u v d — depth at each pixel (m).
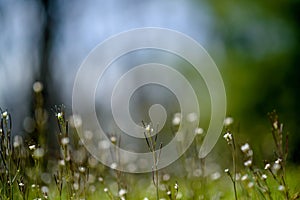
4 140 4.14
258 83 16.05
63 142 4.16
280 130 3.99
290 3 15.56
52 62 13.95
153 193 5.36
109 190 4.95
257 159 5.78
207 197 5.05
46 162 6.25
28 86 12.45
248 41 16.45
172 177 6.08
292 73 15.62
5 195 3.96
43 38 14.02
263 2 16.03
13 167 4.41
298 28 15.59
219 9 17.06
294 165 6.43
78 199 4.25
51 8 14.33
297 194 4.01
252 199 4.48
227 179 6.16
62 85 13.96
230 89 16.55
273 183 4.89
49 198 4.67
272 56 15.95
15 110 11.21
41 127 5.96
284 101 15.52
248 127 15.55
